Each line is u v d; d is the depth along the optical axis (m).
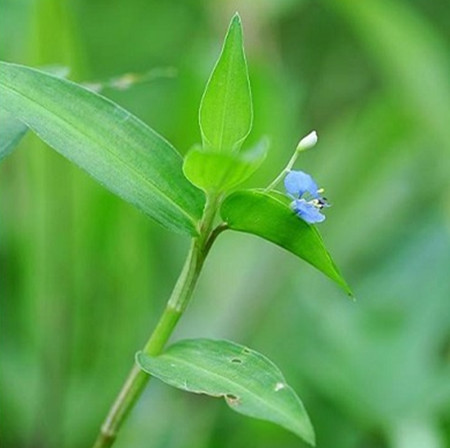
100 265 0.71
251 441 0.71
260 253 0.80
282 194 0.49
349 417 0.72
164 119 0.83
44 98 0.49
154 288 0.79
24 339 0.73
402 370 0.71
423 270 0.79
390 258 0.81
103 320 0.72
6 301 0.75
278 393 0.49
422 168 0.84
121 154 0.49
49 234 0.70
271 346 0.76
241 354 0.49
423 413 0.70
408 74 0.84
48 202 0.70
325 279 0.79
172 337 0.78
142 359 0.49
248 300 0.79
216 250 0.80
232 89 0.48
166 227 0.49
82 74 0.69
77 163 0.48
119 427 0.51
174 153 0.49
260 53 0.84
